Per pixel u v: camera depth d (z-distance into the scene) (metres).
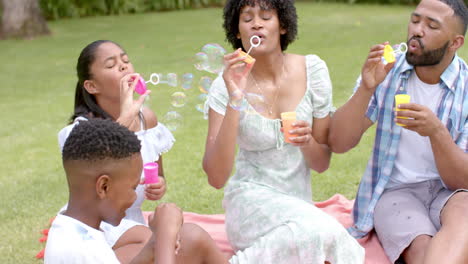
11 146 4.82
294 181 2.57
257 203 2.41
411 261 2.41
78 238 1.71
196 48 9.38
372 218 2.70
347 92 5.93
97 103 2.57
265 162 2.57
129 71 2.51
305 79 2.61
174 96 2.68
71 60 9.09
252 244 2.36
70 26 12.98
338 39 9.40
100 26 12.83
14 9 11.45
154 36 11.05
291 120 2.35
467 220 2.26
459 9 2.45
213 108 2.58
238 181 2.59
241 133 2.54
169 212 1.82
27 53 9.90
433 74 2.57
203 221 3.13
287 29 2.58
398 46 2.67
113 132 1.73
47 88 7.17
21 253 2.91
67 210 1.81
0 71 8.46
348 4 14.84
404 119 2.36
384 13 12.62
